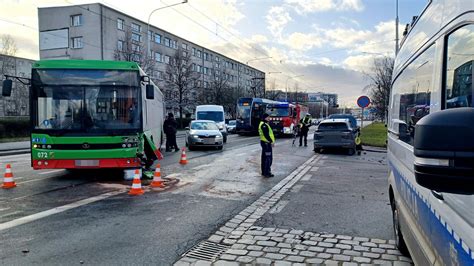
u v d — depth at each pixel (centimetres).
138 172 848
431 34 298
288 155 1761
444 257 231
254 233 567
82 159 968
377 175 1147
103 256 471
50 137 959
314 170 1252
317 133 1844
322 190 902
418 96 331
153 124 1543
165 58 6644
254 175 1126
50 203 745
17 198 789
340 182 1017
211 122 2155
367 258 465
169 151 1911
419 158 176
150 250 494
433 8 302
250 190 896
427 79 300
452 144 161
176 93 5631
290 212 691
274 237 548
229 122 4594
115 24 5425
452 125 162
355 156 1741
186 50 7138
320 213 683
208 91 6150
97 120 982
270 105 3466
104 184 952
